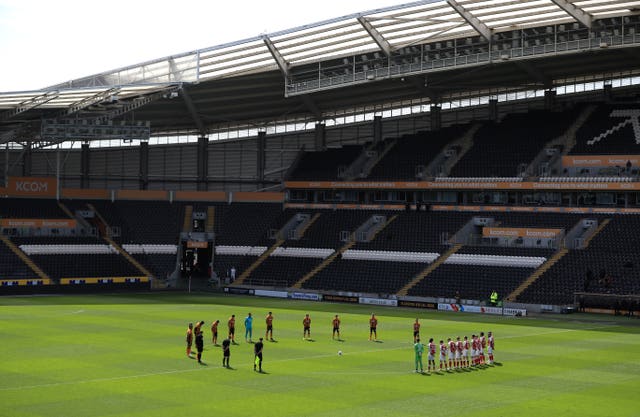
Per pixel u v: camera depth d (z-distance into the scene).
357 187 99.94
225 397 35.31
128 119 102.19
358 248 94.25
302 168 106.94
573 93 100.56
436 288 82.62
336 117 108.62
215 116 104.38
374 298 83.62
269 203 106.75
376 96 102.00
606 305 73.75
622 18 76.06
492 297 76.00
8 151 100.06
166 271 98.12
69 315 65.75
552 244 85.00
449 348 44.09
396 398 35.84
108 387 36.91
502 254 85.38
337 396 36.00
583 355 49.06
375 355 47.75
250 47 85.69
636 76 96.81
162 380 38.81
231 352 47.72
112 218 102.56
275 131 110.06
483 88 101.75
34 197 100.62
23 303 75.31
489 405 34.78
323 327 61.31
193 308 73.56
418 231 93.94
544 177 90.31
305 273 92.56
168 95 90.56
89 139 95.44
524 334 59.03
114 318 64.06
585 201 89.75
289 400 35.00
